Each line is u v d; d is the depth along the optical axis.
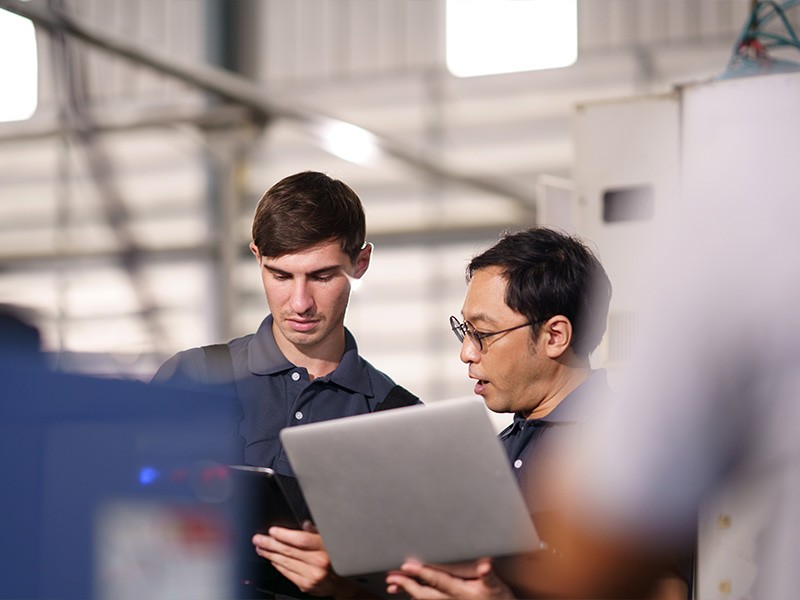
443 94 7.97
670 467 2.00
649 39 7.43
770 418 1.99
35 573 1.20
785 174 2.19
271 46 8.23
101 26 8.27
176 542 1.28
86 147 8.62
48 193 8.76
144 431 1.26
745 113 2.79
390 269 8.25
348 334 2.74
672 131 3.05
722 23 7.26
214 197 8.48
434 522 1.85
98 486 1.23
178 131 8.36
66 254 8.74
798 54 6.18
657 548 2.03
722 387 1.98
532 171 7.82
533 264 2.21
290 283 2.55
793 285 1.99
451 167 7.79
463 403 1.79
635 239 3.08
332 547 1.91
